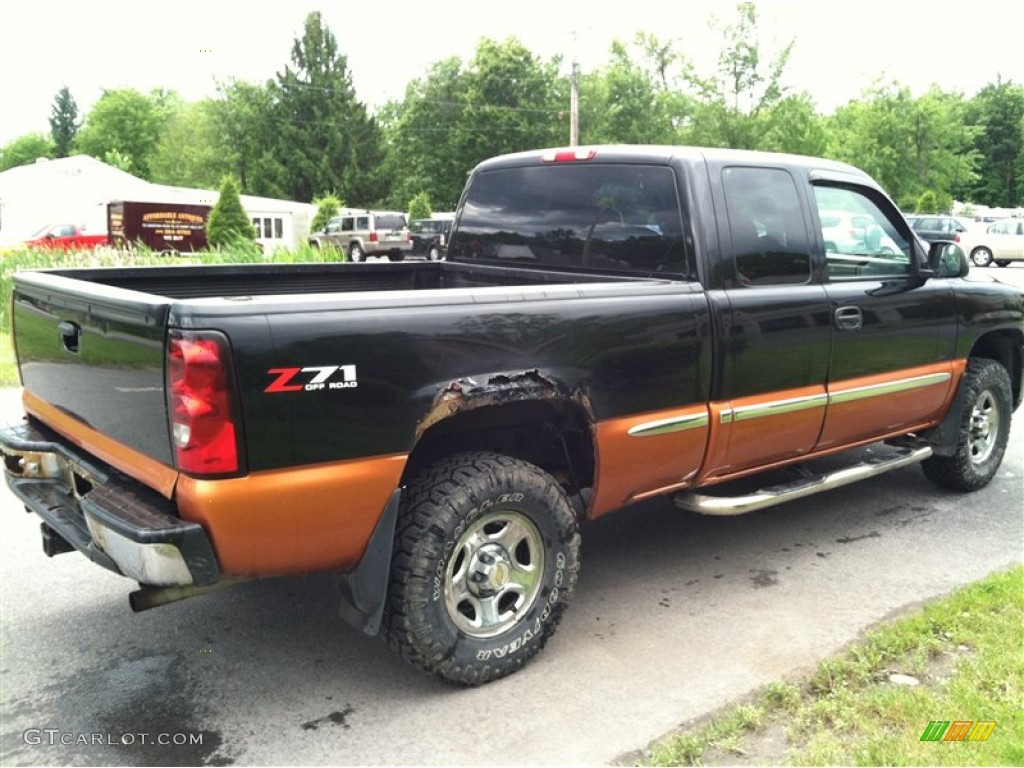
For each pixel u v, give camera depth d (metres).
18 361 4.05
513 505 3.43
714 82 47.91
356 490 3.05
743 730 3.16
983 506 5.66
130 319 2.95
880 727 3.16
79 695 3.40
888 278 4.94
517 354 3.38
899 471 6.43
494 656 3.44
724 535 5.13
